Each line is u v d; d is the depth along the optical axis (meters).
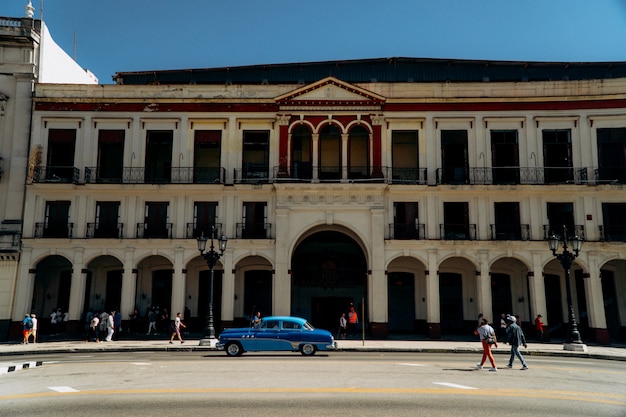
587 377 15.27
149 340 29.80
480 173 32.88
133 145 33.94
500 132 33.47
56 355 23.56
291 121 33.72
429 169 33.03
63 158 34.00
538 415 9.74
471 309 33.75
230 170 33.56
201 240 27.39
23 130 33.72
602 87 33.09
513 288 34.03
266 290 34.69
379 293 31.62
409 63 40.25
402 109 33.66
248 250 32.59
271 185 32.84
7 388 12.79
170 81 40.75
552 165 33.06
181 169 33.53
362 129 34.09
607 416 9.71
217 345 21.50
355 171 33.59
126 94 34.34
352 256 35.69
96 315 30.25
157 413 9.82
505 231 32.41
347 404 10.59
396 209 32.97
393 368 16.77
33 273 32.50
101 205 33.38
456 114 33.53
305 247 35.91
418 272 34.56
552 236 26.42
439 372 15.88
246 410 10.04
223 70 40.50
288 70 40.34
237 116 34.06
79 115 34.09
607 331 30.64
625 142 32.53
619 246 31.27
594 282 31.22
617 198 31.97
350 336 32.06
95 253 32.69
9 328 31.64
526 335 33.19
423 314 34.06
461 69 40.12
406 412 9.88
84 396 11.55
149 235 32.94
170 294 34.66
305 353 21.45
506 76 39.91
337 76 40.03
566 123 33.16
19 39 34.19
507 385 13.34
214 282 34.53
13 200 32.97
